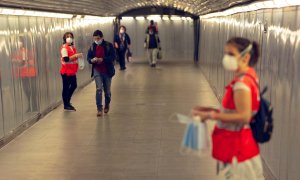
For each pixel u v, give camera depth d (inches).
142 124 301.7
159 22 860.0
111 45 328.8
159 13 856.3
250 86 108.5
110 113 342.3
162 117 323.3
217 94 405.7
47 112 350.6
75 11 450.6
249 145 114.0
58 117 332.2
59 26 411.5
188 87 475.5
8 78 265.6
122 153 234.2
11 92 269.7
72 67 348.2
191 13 768.3
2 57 256.7
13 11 272.5
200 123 110.4
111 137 267.9
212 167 208.7
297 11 148.2
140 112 343.6
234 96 109.0
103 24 696.4
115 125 300.0
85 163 218.4
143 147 244.8
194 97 410.3
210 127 279.1
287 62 161.0
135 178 195.6
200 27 701.9
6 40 265.7
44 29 357.1
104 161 221.0
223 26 375.2
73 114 343.0
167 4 794.2
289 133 155.9
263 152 207.8
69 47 349.4
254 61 112.9
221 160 115.9
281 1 162.7
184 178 194.4
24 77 298.2
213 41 462.6
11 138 265.3
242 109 107.0
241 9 263.9
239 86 108.0
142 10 861.2
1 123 251.0
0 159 226.8
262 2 195.6
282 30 169.2
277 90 176.7
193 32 823.7
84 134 276.5
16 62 282.5
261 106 111.9
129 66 733.3
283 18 168.4
